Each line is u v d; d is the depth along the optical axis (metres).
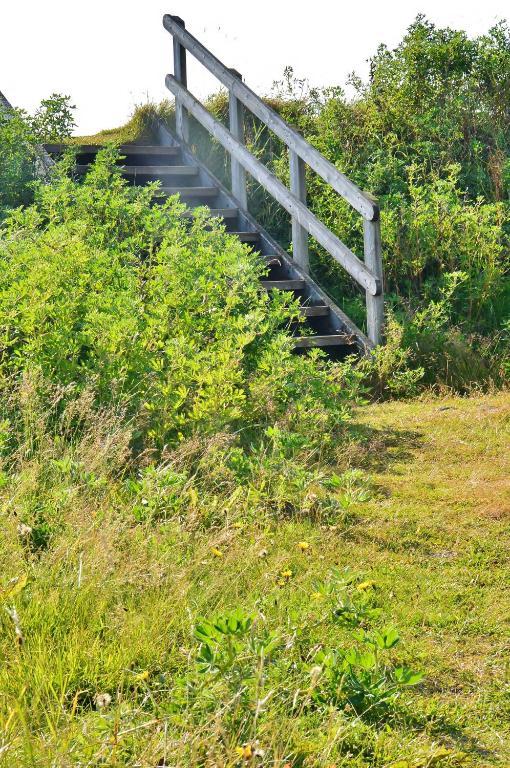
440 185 10.21
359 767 2.75
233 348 6.11
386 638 3.09
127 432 4.94
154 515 4.46
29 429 5.07
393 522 4.93
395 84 12.16
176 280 7.03
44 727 2.78
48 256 6.86
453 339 8.54
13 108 10.39
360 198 8.69
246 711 2.79
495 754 2.88
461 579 4.23
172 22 11.70
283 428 5.98
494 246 9.70
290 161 9.75
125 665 3.18
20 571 3.63
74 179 10.36
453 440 6.51
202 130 12.10
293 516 4.88
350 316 9.41
